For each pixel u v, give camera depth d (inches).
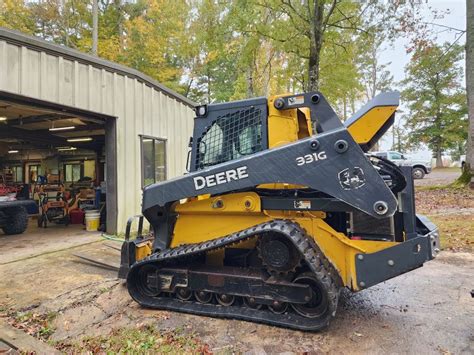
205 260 145.9
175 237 145.9
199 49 887.1
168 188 135.3
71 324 130.9
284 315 123.9
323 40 486.6
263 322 123.5
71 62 272.5
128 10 878.4
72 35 869.8
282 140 133.3
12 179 596.7
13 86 230.5
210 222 140.6
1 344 113.2
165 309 139.3
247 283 127.5
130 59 809.5
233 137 139.6
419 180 705.6
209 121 144.2
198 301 139.3
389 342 109.5
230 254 142.3
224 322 126.8
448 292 153.8
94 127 394.0
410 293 153.3
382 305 140.3
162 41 820.6
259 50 613.6
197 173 131.0
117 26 877.8
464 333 114.7
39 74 247.8
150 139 359.9
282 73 617.3
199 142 144.9
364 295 151.9
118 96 317.7
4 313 141.4
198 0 800.3
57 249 252.8
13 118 364.8
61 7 834.2
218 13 545.0
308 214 126.5
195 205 139.7
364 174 110.0
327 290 110.9
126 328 124.2
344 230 127.0
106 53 796.6
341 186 111.9
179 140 416.2
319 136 115.1
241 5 482.3
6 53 226.8
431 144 1162.6
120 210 315.3
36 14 803.4
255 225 131.5
